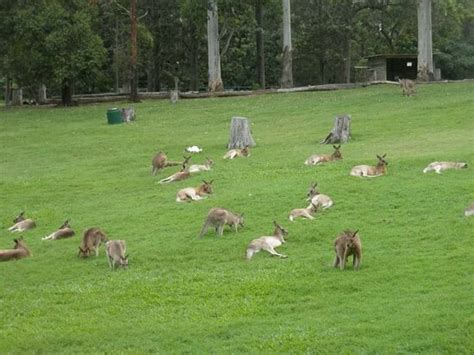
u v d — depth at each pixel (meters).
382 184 24.34
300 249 19.12
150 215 23.77
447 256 17.28
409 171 25.91
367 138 34.44
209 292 16.42
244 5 63.50
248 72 80.62
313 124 40.59
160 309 15.68
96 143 40.34
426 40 58.72
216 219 20.88
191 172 29.58
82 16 59.09
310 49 77.12
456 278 15.76
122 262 18.94
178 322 14.73
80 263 19.75
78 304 16.41
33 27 58.12
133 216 23.91
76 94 73.56
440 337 12.58
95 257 20.31
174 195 26.19
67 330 14.81
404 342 12.52
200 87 80.81
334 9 74.44
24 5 59.97
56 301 16.77
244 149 32.41
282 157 31.22
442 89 49.84
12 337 14.66
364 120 39.47
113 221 23.64
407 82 47.72
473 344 12.27
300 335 13.16
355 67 78.31
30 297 17.14
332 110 44.78
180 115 48.53
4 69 62.91
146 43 66.06
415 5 66.31
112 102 60.66
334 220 21.22
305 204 23.05
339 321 13.82
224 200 24.31
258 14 67.00
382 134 35.09
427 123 36.88
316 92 56.12
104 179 30.67
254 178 27.42
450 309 13.79
